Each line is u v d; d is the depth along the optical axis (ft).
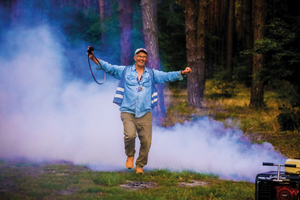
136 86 21.57
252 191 18.86
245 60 96.17
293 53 37.65
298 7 40.32
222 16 139.33
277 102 61.00
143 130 21.86
